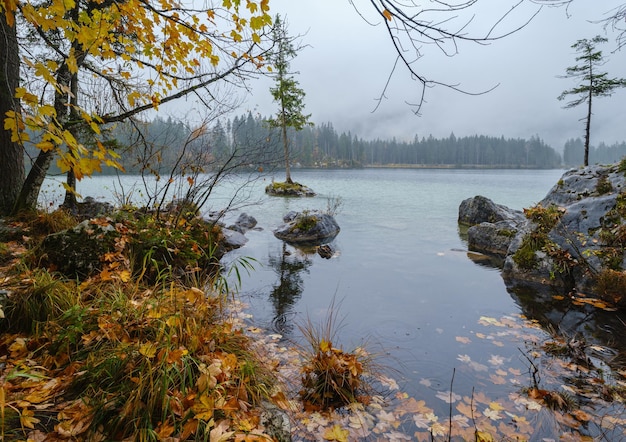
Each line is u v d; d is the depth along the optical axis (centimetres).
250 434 207
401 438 250
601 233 589
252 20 311
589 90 1738
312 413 274
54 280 364
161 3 348
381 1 201
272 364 329
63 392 226
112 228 490
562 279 591
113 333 270
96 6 458
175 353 237
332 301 520
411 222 1250
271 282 605
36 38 646
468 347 385
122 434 192
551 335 415
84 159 181
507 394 303
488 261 752
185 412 212
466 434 255
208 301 393
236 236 911
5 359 256
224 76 516
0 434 177
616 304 505
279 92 2434
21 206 708
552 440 249
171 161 683
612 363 353
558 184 754
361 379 320
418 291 566
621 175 668
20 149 750
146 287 412
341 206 1681
